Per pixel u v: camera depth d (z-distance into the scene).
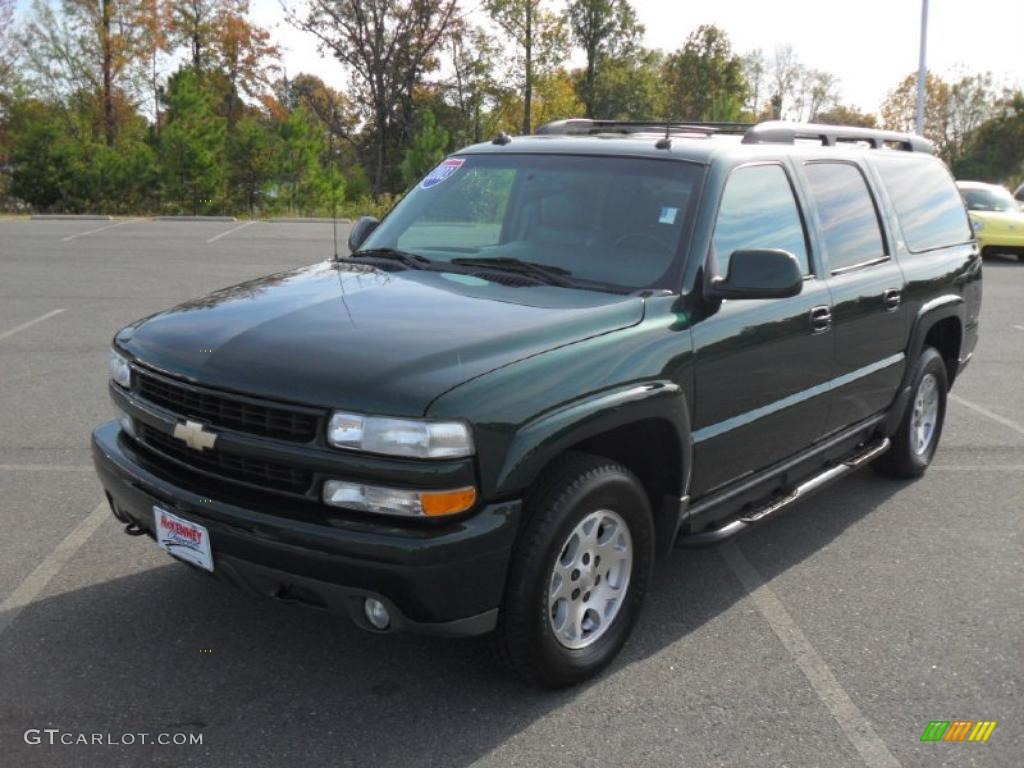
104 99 44.16
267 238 20.11
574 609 3.34
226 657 3.52
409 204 4.61
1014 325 11.45
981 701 3.40
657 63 73.12
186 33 50.59
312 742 3.02
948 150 61.91
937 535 4.97
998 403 7.75
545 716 3.21
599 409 3.10
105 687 3.30
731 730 3.18
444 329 3.12
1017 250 18.45
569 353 3.12
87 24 43.12
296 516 2.88
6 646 3.55
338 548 2.79
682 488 3.60
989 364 9.25
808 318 4.21
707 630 3.88
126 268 14.70
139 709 3.18
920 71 25.41
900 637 3.86
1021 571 4.53
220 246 18.30
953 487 5.73
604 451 3.55
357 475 2.80
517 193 4.20
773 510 4.23
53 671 3.39
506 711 3.23
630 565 3.49
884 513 5.28
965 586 4.36
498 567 2.92
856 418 4.91
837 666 3.62
